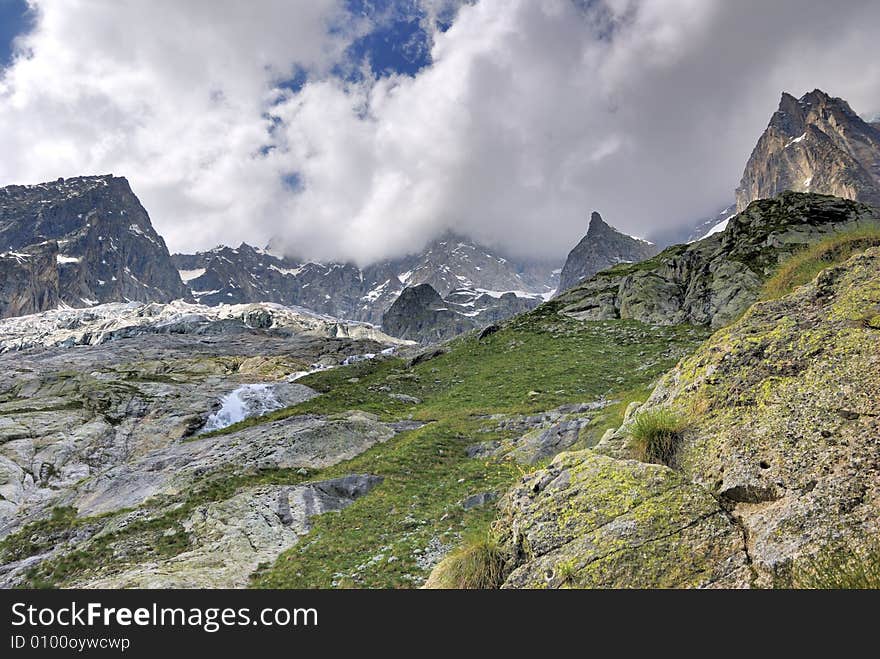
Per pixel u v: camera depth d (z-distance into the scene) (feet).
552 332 256.93
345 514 88.38
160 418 224.12
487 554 30.12
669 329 215.10
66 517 118.93
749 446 28.25
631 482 28.73
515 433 121.80
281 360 398.83
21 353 467.52
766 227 227.20
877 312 31.42
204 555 77.87
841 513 21.74
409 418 176.35
